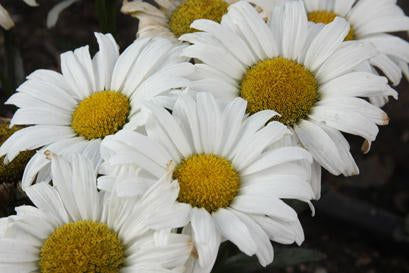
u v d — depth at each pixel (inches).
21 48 25.0
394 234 22.1
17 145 15.9
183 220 14.3
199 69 16.4
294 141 16.0
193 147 15.5
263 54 16.8
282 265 17.4
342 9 18.7
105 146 15.0
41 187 15.0
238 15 16.8
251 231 14.5
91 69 16.6
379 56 18.1
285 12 16.8
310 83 16.3
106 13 19.2
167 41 16.7
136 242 14.6
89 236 14.7
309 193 14.8
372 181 23.4
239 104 15.6
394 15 18.4
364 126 15.8
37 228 14.7
